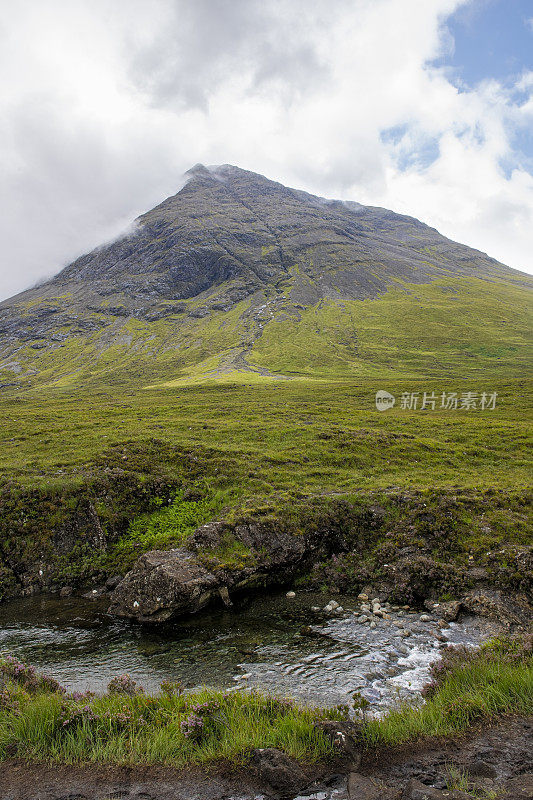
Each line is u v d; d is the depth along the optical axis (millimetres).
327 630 19516
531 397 85500
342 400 92375
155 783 9359
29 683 13625
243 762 9781
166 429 51031
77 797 9000
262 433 48875
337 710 12297
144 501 32406
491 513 27656
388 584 23703
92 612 22266
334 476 36688
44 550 27250
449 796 7980
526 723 10625
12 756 10375
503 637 15414
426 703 12297
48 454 40281
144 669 16594
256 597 23406
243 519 26625
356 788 8781
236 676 15820
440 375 178625
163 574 21609
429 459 41969
